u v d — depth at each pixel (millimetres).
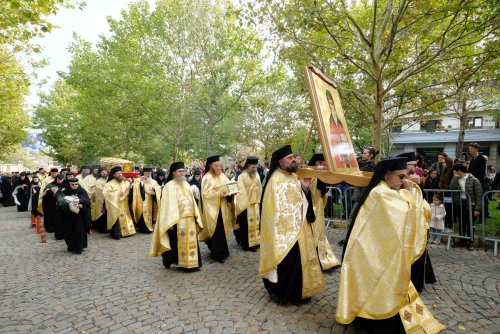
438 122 21406
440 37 8438
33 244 8859
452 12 7902
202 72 18250
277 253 4094
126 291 5133
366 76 11578
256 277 5590
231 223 7160
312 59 9953
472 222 6742
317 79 4062
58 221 9172
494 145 26391
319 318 3996
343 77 11492
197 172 10086
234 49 17594
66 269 6465
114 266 6555
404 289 3100
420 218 3623
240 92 18672
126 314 4320
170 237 6184
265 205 4266
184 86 18906
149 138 26953
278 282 4324
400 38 8930
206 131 19172
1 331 4008
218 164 7059
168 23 18016
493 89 15945
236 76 18312
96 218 10203
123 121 20531
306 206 4387
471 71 9219
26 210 17094
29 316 4398
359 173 4641
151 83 18250
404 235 3178
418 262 4508
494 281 4961
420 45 10336
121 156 34812
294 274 4242
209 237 6754
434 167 8695
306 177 4156
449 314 3984
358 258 3328
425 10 7938
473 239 6855
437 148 29203
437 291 4645
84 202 7770
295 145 25688
